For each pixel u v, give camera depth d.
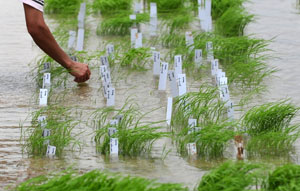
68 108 12.38
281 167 8.63
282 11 21.05
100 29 19.19
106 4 21.33
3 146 10.45
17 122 11.57
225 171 8.49
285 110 11.16
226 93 12.20
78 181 8.12
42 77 14.01
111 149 10.19
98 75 14.77
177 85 12.99
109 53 15.87
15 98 12.97
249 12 20.83
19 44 17.33
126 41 17.31
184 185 8.90
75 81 13.48
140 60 15.82
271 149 10.34
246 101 12.77
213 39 16.47
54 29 18.72
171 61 15.68
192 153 10.16
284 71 14.88
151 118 11.84
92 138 10.83
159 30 19.17
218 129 10.56
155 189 7.91
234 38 16.33
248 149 10.25
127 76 14.79
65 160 9.92
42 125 10.98
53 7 21.23
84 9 19.11
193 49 16.03
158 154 10.21
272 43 17.28
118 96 13.20
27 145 10.45
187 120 11.61
